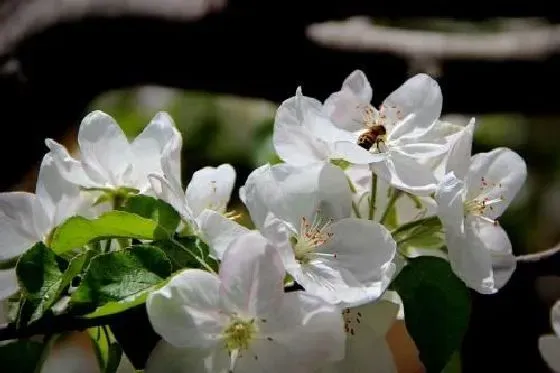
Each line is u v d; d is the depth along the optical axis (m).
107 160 0.43
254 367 0.40
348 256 0.42
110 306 0.39
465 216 0.44
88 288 0.39
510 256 0.44
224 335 0.40
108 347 0.41
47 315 0.39
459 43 0.67
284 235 0.41
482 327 0.52
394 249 0.41
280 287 0.39
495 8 0.64
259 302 0.39
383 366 0.42
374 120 0.45
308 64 0.68
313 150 0.43
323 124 0.43
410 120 0.45
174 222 0.41
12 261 0.42
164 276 0.39
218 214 0.41
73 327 0.39
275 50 0.68
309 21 0.67
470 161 0.44
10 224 0.42
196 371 0.40
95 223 0.40
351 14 0.66
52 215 0.42
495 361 0.57
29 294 0.40
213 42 0.68
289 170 0.42
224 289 0.39
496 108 0.67
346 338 0.42
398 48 0.67
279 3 0.66
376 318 0.42
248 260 0.39
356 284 0.41
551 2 0.63
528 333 0.61
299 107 0.43
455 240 0.42
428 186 0.42
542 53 0.66
